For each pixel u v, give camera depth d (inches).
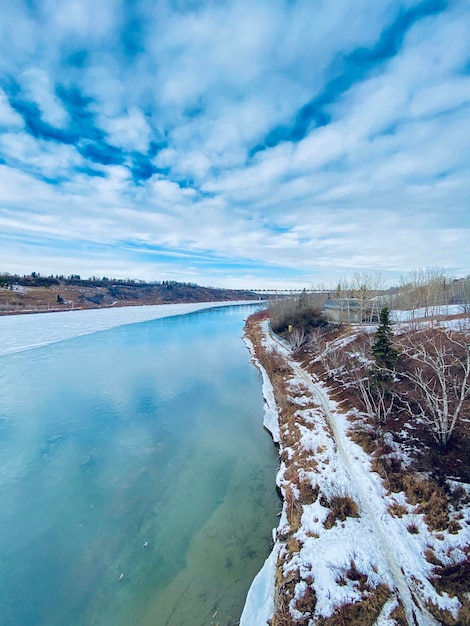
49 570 379.6
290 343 1432.1
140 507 480.1
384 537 371.9
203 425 752.3
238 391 994.1
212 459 608.7
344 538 369.1
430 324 973.8
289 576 330.6
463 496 400.8
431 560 331.3
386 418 623.5
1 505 485.4
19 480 544.7
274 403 863.1
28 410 830.5
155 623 319.3
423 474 456.8
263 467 581.9
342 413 703.1
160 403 885.2
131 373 1166.3
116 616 328.2
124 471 570.6
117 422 765.3
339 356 1015.6
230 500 493.4
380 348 689.0
